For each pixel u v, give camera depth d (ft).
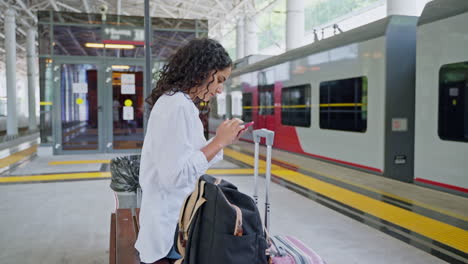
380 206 15.79
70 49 32.76
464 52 15.94
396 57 20.76
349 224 13.70
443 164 17.30
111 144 33.94
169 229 5.51
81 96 33.27
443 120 17.17
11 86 63.36
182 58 5.40
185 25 34.27
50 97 32.86
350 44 23.59
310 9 72.02
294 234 12.77
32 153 35.24
